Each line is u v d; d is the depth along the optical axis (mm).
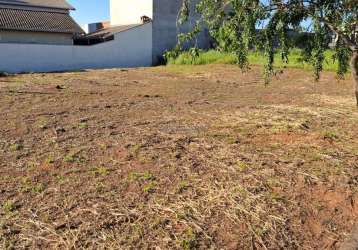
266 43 3699
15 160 4688
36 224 3299
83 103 8430
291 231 3312
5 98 8727
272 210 3617
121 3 26984
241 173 4422
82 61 21047
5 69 18578
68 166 4527
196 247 3035
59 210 3525
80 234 3164
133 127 6312
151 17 24281
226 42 3729
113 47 22375
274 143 5535
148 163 4660
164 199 3766
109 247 2996
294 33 3891
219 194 3895
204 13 3777
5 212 3471
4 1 23500
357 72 4008
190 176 4301
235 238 3180
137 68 20188
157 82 13133
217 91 11016
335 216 3561
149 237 3141
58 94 9602
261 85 12555
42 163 4598
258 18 3502
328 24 3541
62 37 23562
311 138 5801
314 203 3768
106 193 3855
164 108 8070
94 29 32219
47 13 24172
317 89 11633
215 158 4883
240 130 6223
